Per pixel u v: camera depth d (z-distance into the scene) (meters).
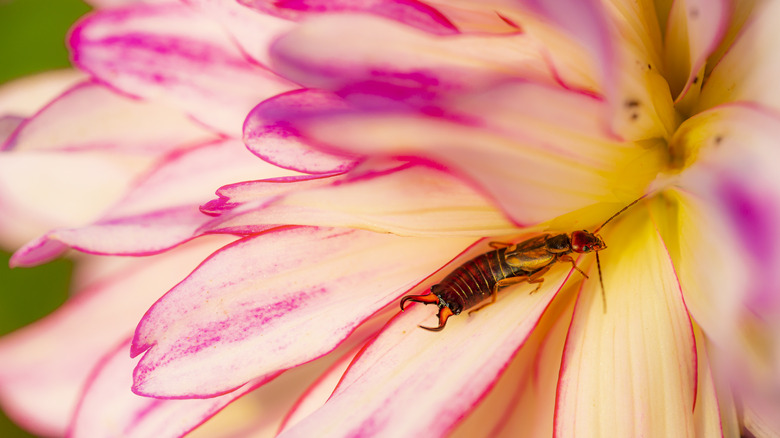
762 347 0.12
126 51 0.14
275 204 0.12
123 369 0.14
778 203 0.11
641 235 0.13
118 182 0.15
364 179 0.12
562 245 0.13
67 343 0.15
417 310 0.13
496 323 0.13
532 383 0.13
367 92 0.12
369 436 0.13
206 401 0.13
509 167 0.12
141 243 0.13
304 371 0.14
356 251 0.13
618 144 0.13
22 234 0.16
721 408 0.13
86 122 0.14
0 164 0.16
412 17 0.12
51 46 0.19
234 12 0.13
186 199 0.14
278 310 0.13
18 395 0.15
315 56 0.12
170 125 0.15
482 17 0.12
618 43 0.12
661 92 0.13
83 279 0.16
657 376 0.13
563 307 0.13
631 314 0.13
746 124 0.12
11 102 0.16
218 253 0.13
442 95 0.12
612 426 0.13
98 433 0.14
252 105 0.14
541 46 0.12
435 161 0.12
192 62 0.14
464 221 0.13
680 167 0.13
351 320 0.13
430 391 0.13
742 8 0.13
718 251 0.12
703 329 0.12
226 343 0.13
